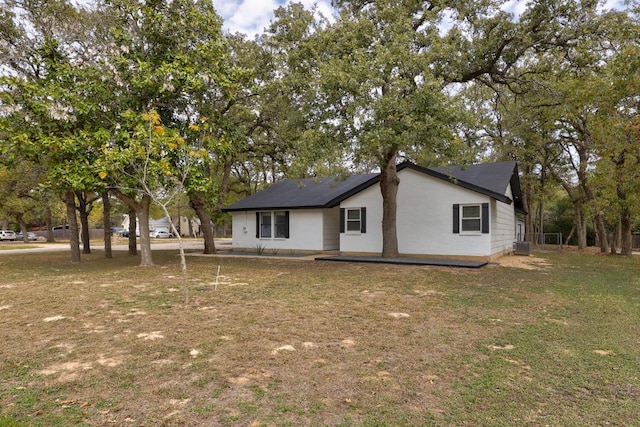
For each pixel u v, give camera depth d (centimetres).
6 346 451
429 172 1480
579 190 2350
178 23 1169
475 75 1373
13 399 319
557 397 327
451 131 1076
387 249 1449
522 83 1377
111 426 279
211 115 1320
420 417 292
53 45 1149
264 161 2128
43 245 3142
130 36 1181
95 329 517
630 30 1064
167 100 1245
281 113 1659
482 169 1616
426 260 1345
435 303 677
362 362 402
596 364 400
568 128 1939
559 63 1328
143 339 472
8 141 1054
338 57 1134
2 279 1001
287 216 1919
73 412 298
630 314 608
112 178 1051
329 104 1113
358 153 1059
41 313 607
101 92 1105
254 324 539
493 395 329
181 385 346
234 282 915
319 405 310
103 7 1263
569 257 1688
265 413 297
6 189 1761
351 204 1672
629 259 1600
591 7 1186
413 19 1293
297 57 1238
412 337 485
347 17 1166
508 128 2050
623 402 319
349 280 941
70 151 1019
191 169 1101
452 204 1455
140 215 1334
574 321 565
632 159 1177
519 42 1263
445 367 390
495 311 621
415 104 1017
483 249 1402
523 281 929
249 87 1398
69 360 406
